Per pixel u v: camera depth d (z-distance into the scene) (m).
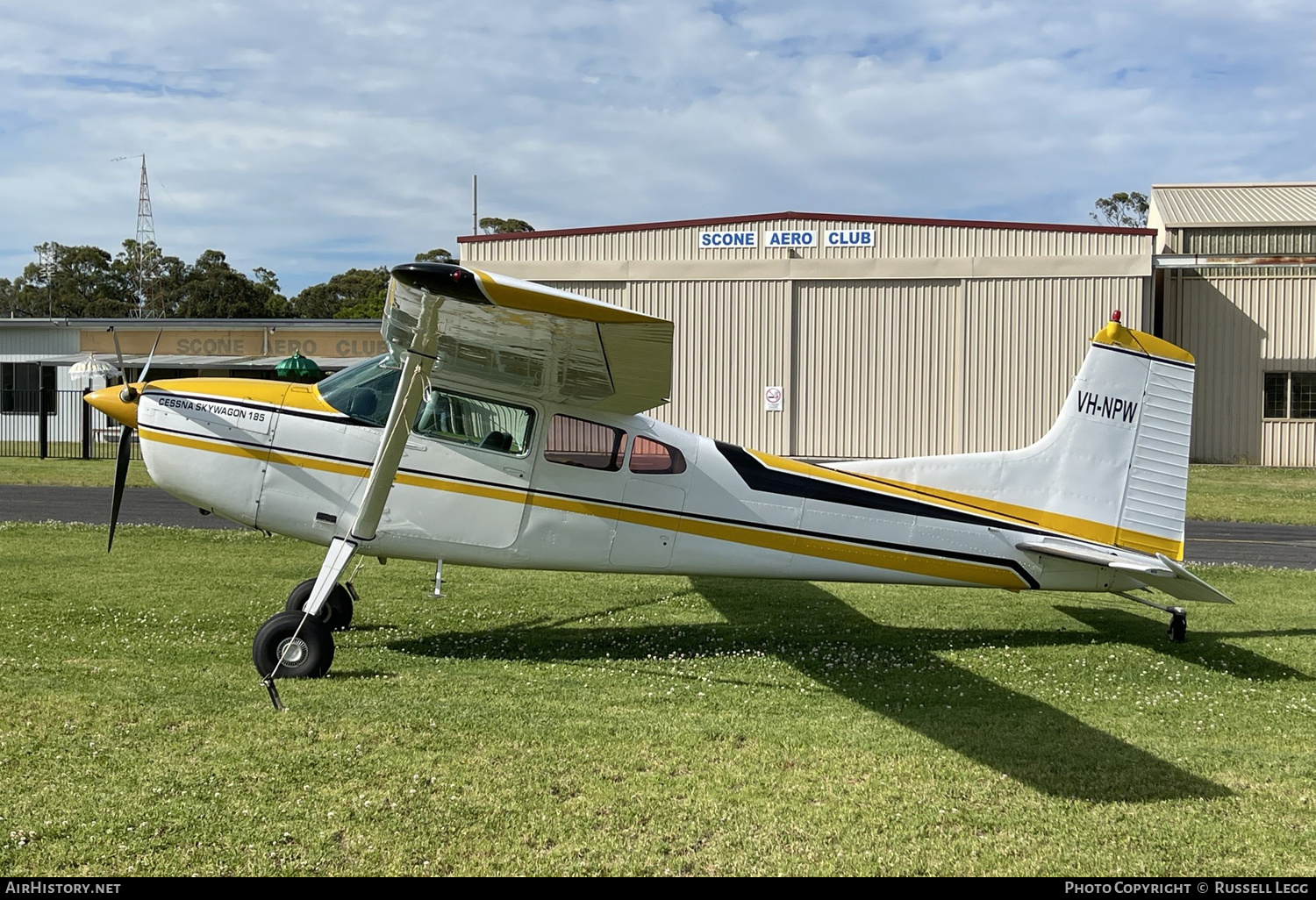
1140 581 7.20
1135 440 7.16
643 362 5.39
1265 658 6.66
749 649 6.72
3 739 4.29
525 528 6.45
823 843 3.65
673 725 4.94
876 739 4.80
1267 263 25.45
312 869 3.31
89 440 22.28
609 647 6.69
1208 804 4.10
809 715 5.19
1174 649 6.89
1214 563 10.80
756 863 3.47
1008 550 7.07
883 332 24.00
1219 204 28.09
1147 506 7.18
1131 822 3.90
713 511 6.72
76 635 6.22
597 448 6.52
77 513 12.95
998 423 23.77
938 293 23.86
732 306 24.38
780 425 24.31
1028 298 23.59
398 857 3.41
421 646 6.53
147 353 30.34
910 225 23.84
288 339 30.38
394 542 6.35
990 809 3.99
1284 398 25.66
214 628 6.58
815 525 6.87
